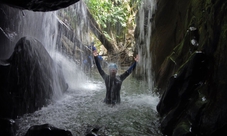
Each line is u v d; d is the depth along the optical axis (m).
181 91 4.01
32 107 5.18
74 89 7.32
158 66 6.70
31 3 4.16
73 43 11.55
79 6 10.74
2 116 4.39
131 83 8.16
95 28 11.99
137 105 5.69
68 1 4.32
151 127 4.43
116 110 5.37
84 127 4.46
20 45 5.23
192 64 3.88
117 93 5.78
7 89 4.63
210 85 3.57
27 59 5.23
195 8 4.79
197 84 3.89
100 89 7.41
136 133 4.20
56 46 9.86
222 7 3.63
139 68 8.80
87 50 12.22
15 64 4.95
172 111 4.05
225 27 3.49
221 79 3.34
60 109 5.42
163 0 7.00
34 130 3.80
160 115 4.71
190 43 4.42
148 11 8.49
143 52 8.62
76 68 10.06
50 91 5.91
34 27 7.87
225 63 3.33
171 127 3.95
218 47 3.57
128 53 13.90
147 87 7.54
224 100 3.19
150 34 7.97
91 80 8.86
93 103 5.88
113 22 15.66
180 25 5.89
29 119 4.79
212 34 3.75
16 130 4.25
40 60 5.68
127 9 16.28
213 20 3.76
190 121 3.58
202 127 3.35
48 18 8.77
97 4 13.97
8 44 6.51
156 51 6.98
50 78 5.98
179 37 5.75
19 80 4.91
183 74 4.02
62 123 4.64
